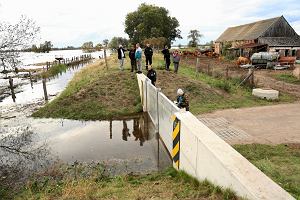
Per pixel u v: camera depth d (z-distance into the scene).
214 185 4.80
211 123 11.09
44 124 13.63
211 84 17.58
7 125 13.73
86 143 10.77
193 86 16.38
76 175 7.73
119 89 16.94
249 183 3.75
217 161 4.61
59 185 6.81
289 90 17.91
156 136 11.29
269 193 3.49
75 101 15.91
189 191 5.11
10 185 7.50
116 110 14.92
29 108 17.91
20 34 10.04
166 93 15.50
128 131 12.16
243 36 45.06
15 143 11.00
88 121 13.91
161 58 32.97
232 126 10.62
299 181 5.73
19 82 31.78
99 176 7.47
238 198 3.89
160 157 9.09
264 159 7.18
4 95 23.73
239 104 14.16
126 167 8.35
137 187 6.15
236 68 29.97
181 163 6.96
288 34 41.16
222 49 50.50
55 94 23.16
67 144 10.72
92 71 25.55
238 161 4.44
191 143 6.04
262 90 15.41
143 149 9.91
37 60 76.19
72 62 56.91
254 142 8.81
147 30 68.88
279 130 9.98
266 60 29.80
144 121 13.56
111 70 20.84
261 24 43.69
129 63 25.45
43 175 7.89
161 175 7.27
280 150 7.95
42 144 10.81
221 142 5.26
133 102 15.84
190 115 7.05
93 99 15.94
